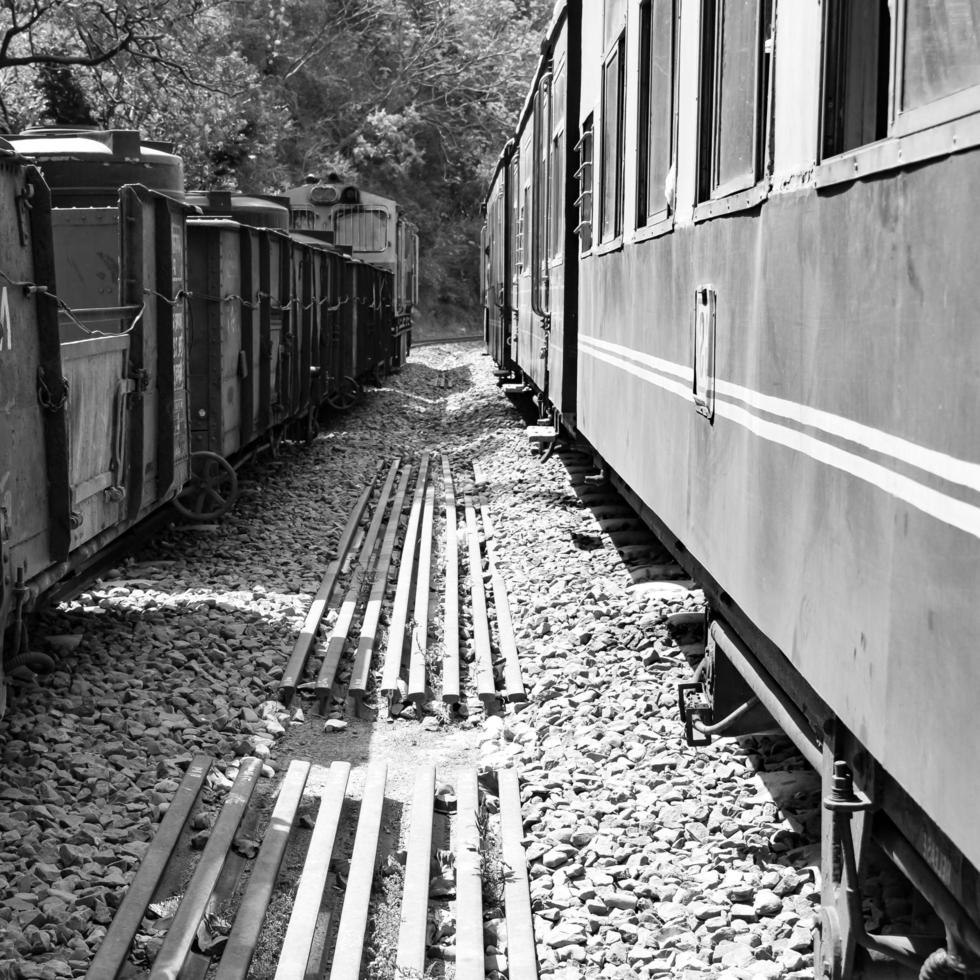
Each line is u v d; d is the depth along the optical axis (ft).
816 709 12.12
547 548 34.55
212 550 34.35
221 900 15.28
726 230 14.87
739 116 14.05
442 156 210.79
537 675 24.02
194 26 89.15
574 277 36.09
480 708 23.03
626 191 24.49
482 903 15.10
